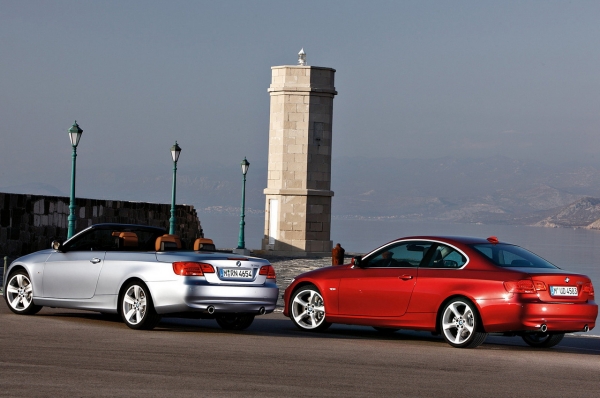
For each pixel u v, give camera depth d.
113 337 14.62
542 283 14.83
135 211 47.38
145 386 10.42
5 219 34.88
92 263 16.47
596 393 11.07
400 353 14.12
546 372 12.67
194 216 59.41
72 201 28.53
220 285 15.63
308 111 52.31
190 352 13.21
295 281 17.34
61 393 9.88
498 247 15.84
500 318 14.77
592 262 134.50
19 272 17.69
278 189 52.50
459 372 12.36
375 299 16.12
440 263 15.68
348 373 11.89
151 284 15.65
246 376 11.32
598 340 17.89
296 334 16.56
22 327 15.48
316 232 52.72
